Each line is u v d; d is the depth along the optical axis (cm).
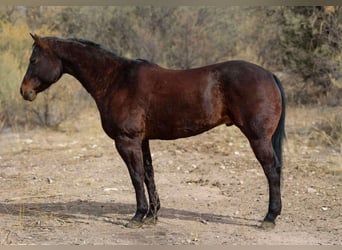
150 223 718
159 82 677
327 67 1380
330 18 1382
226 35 1844
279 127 679
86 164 1080
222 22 1841
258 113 655
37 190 912
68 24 1855
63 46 711
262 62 1791
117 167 1058
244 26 1872
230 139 1238
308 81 1536
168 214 769
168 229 702
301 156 1088
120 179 980
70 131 1357
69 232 692
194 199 848
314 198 843
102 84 698
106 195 881
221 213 777
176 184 937
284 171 992
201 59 1773
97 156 1137
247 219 748
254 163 1055
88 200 851
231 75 662
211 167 1034
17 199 859
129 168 689
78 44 710
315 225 720
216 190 902
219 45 1825
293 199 839
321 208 794
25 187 931
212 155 1118
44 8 1844
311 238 668
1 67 1373
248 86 656
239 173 997
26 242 655
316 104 1505
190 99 665
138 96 678
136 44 1769
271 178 675
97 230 700
